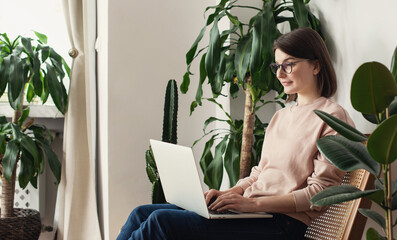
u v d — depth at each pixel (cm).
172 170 189
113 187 310
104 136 320
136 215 205
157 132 317
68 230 328
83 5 333
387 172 126
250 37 249
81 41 337
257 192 193
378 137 117
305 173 183
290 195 176
